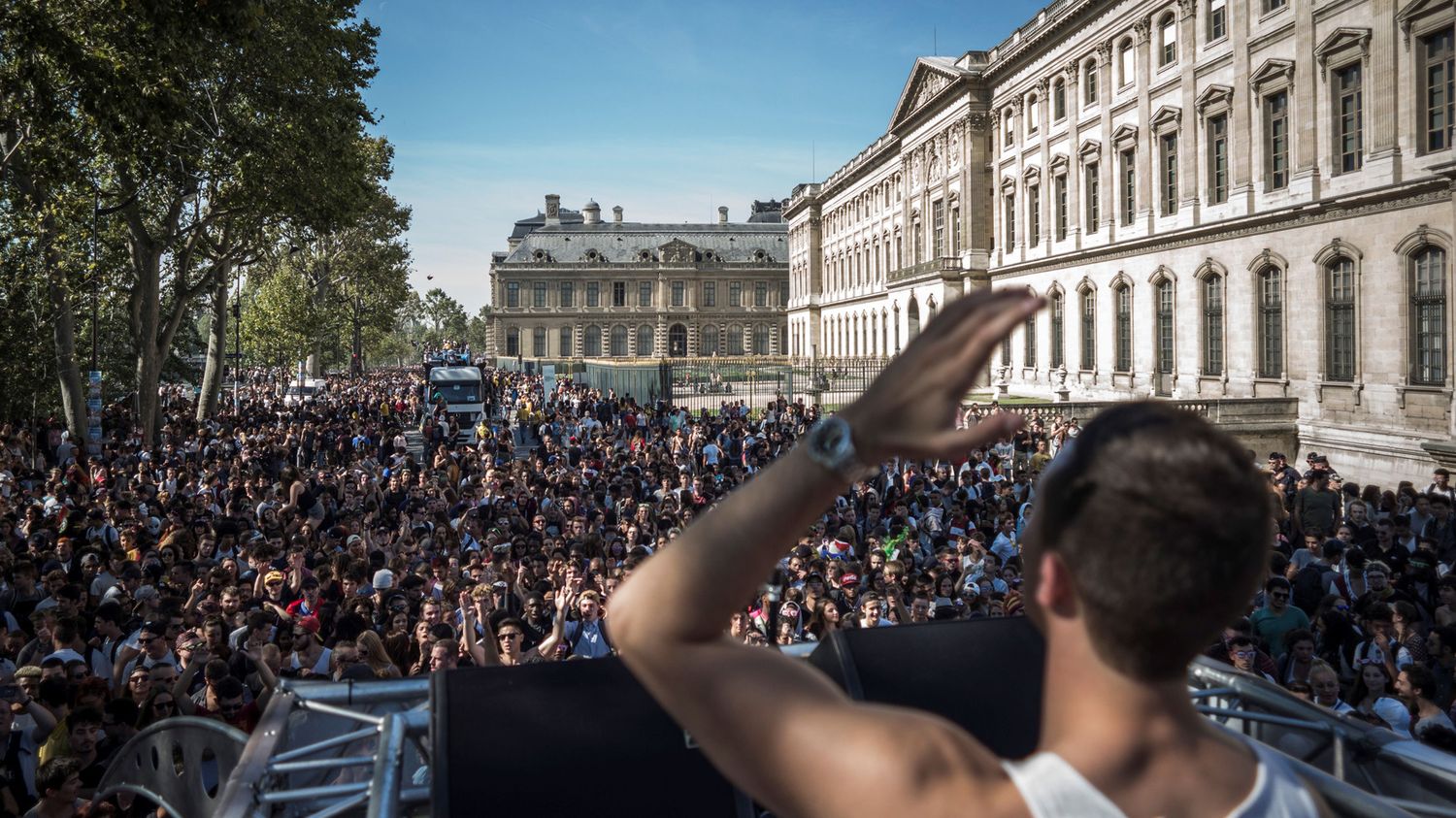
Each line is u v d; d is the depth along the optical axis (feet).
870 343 281.33
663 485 71.15
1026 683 9.88
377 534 56.70
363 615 36.09
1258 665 31.12
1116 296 153.38
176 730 12.92
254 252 135.33
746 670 3.52
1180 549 3.21
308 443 106.63
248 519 54.60
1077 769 3.34
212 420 134.92
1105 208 154.40
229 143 92.73
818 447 3.42
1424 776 9.21
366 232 236.02
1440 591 38.45
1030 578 3.75
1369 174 102.32
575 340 451.12
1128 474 3.36
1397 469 98.84
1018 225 185.57
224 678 27.68
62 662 29.27
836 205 321.93
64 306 102.32
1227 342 127.03
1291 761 6.86
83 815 19.70
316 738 11.41
